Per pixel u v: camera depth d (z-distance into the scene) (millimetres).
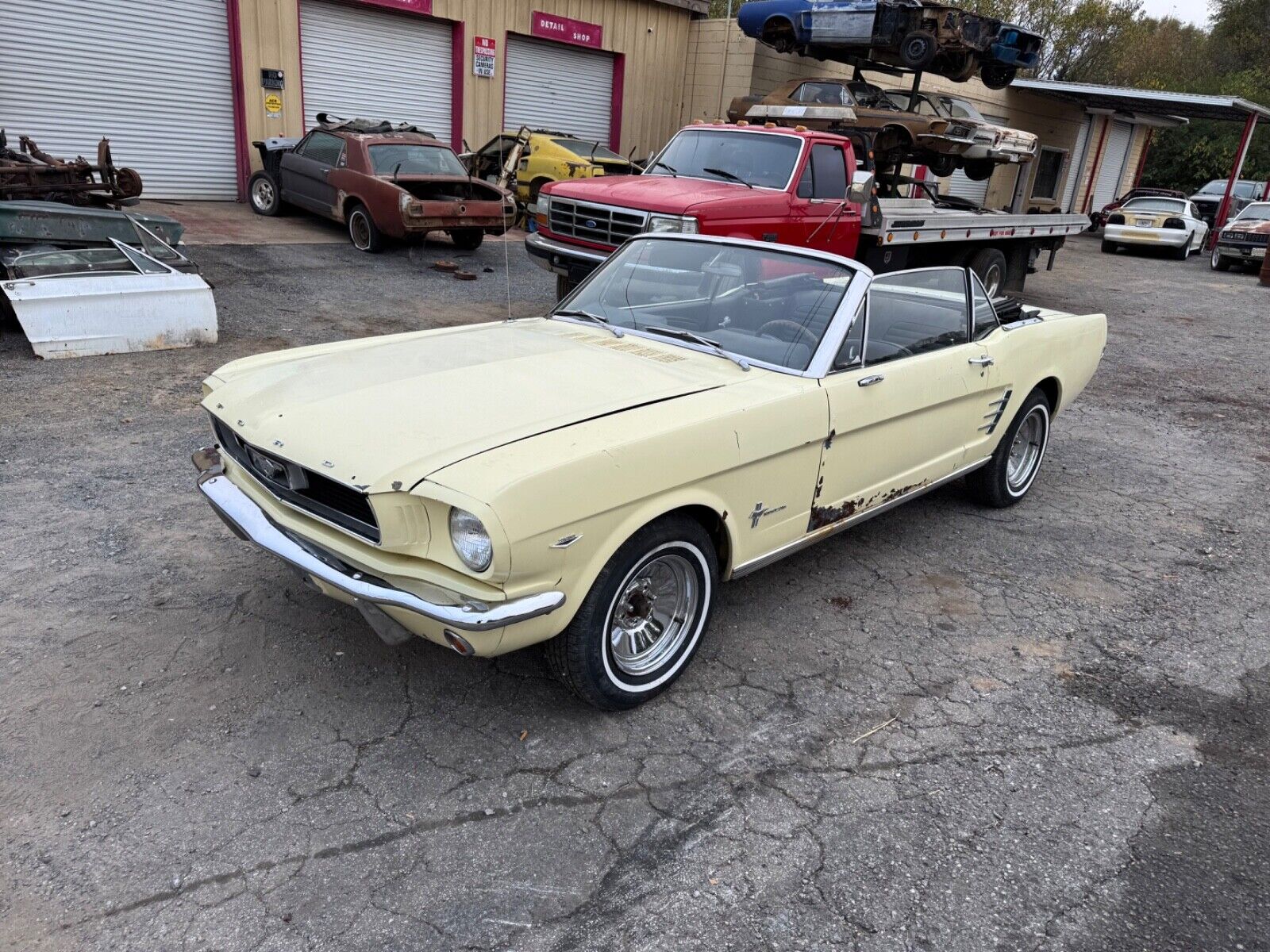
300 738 3049
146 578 3996
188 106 14500
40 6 12766
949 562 4785
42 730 2994
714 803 2875
